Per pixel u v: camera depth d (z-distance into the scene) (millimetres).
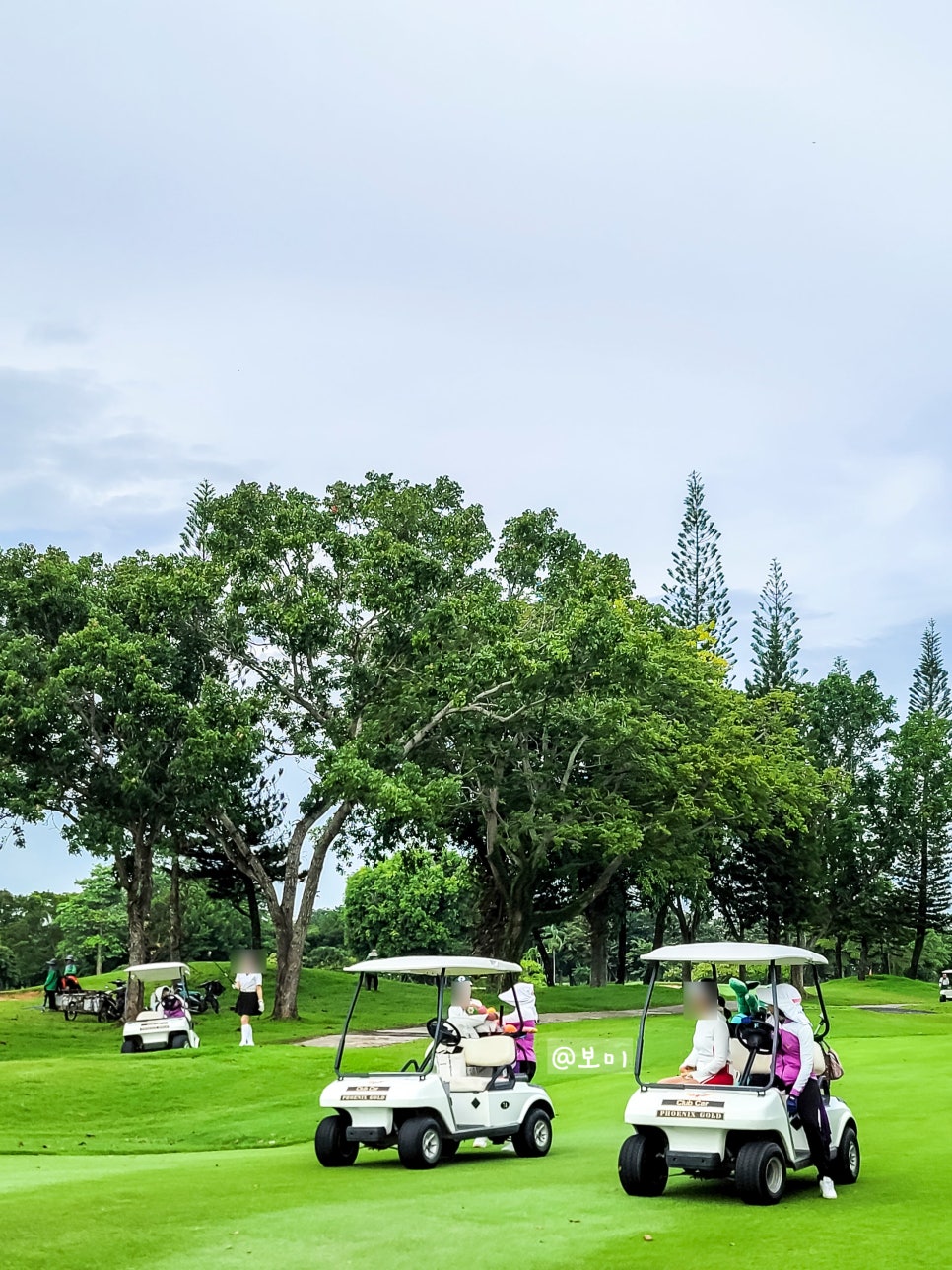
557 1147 15703
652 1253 9273
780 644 82000
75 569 40031
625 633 40688
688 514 80500
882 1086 18719
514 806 49750
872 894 75500
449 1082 14570
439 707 41000
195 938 74812
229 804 38406
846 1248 9211
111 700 36281
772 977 11602
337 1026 38844
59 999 44625
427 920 83875
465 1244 9766
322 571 41219
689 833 49781
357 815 41500
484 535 44562
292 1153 16859
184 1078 25156
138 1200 11961
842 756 81688
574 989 56875
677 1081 11938
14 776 35562
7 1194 12570
